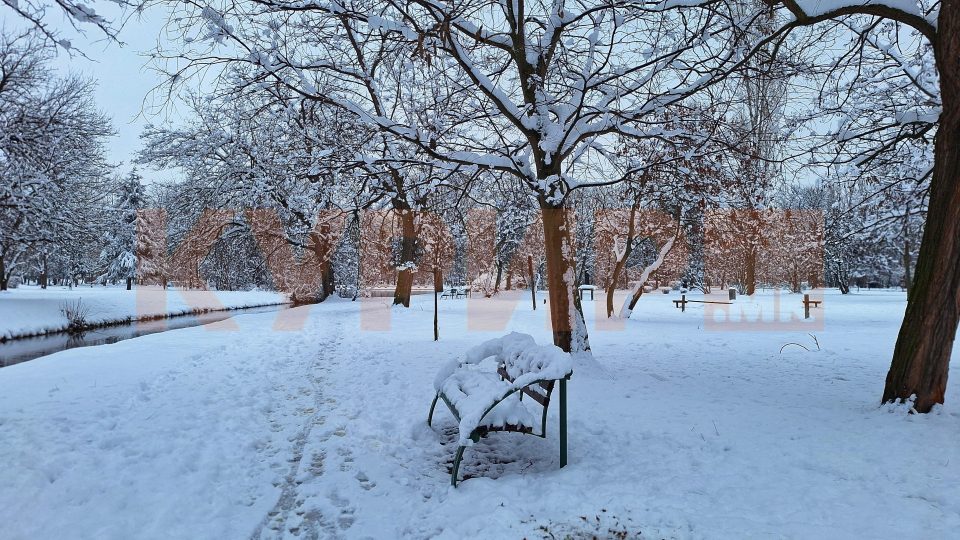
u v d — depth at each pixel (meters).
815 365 9.66
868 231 12.86
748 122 10.34
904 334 5.88
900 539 3.22
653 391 7.41
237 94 8.84
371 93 9.24
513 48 8.62
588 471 4.43
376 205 12.98
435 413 6.42
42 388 7.30
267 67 7.69
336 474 4.55
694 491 3.99
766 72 8.12
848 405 6.48
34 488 4.05
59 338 18.92
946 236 5.58
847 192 12.93
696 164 9.39
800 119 9.47
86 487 4.10
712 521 3.49
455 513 3.73
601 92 8.91
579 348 8.65
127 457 4.79
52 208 23.22
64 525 3.54
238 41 7.42
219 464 4.70
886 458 4.52
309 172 8.93
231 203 28.52
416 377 8.44
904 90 9.60
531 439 5.48
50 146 21.33
